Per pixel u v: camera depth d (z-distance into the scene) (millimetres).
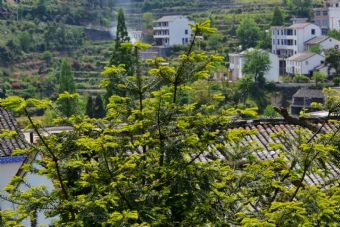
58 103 12484
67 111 12445
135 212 10891
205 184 12375
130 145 12078
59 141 11758
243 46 121562
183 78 12461
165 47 117875
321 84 94438
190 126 12492
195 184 12359
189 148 12469
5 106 11086
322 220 12117
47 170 11938
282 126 20547
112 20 137250
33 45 115188
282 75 110875
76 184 11992
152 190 11953
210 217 12266
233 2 148375
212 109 12672
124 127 12320
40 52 114688
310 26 116125
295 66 106688
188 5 150000
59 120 12016
